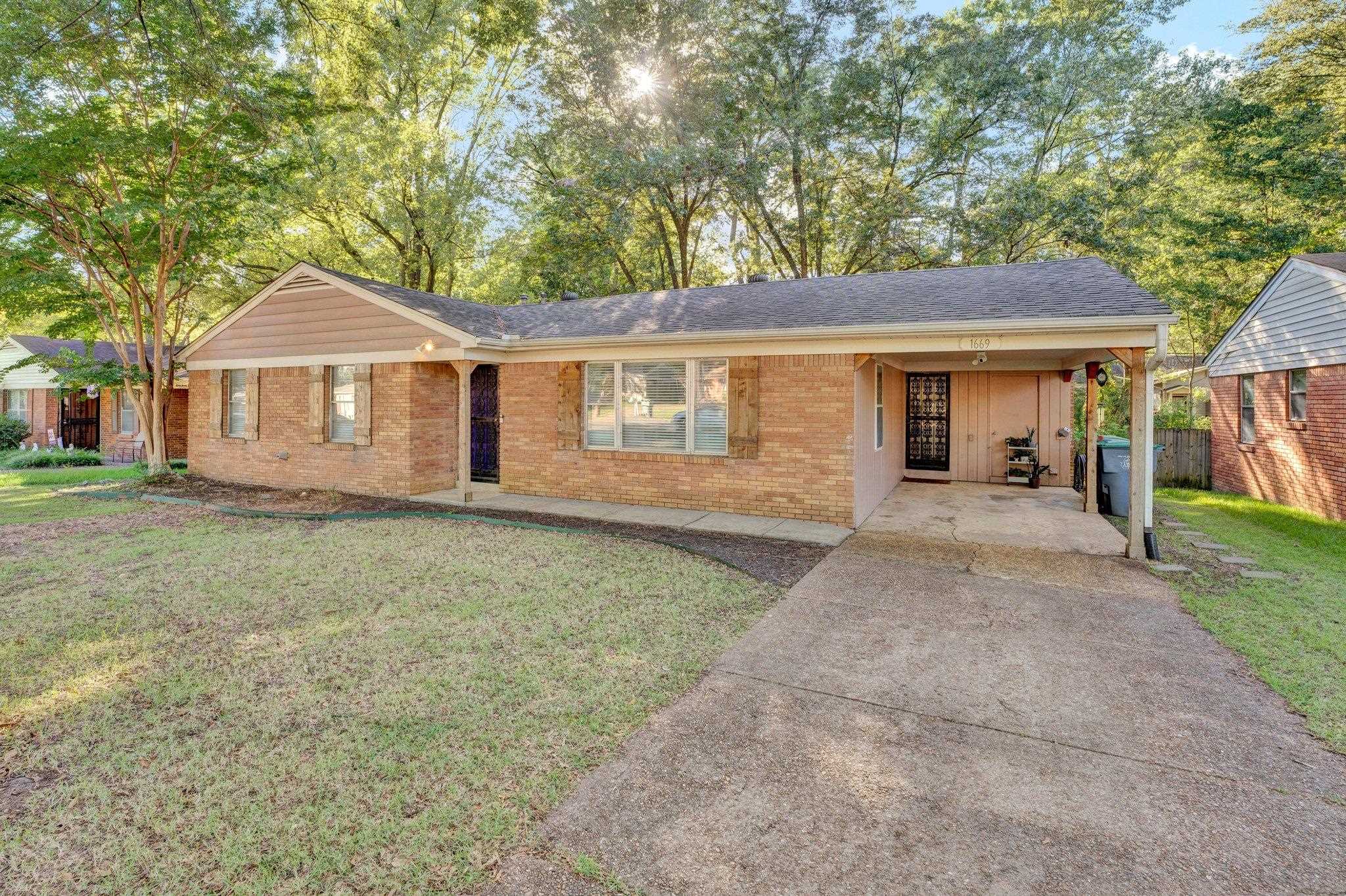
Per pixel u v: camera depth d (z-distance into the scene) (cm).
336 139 1725
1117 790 298
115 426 2009
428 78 1983
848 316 857
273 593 582
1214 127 1773
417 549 743
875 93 1966
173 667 426
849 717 366
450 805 284
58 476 1398
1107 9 1933
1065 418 1266
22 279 1204
